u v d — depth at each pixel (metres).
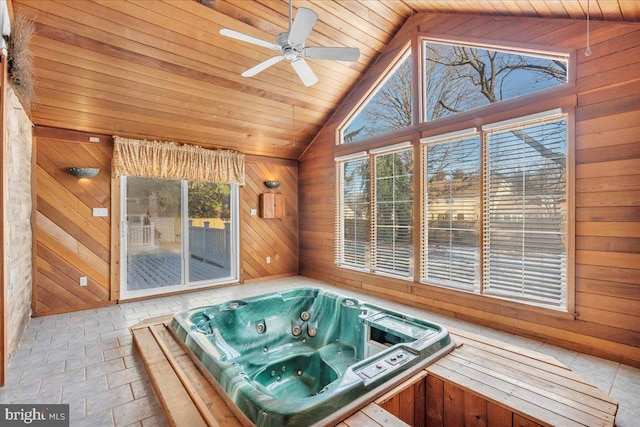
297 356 3.05
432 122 3.70
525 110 2.96
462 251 3.46
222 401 1.73
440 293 3.65
